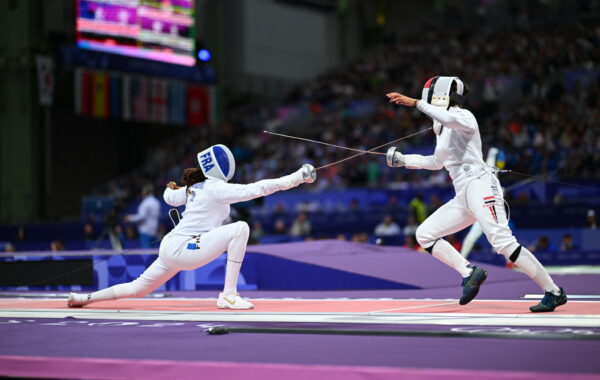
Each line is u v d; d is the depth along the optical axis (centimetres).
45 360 476
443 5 4294
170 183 848
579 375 381
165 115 3123
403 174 2445
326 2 4159
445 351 484
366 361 453
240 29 3706
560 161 2253
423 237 750
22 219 2698
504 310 714
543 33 3450
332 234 2138
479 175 720
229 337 569
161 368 449
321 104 3447
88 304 847
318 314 698
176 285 1141
